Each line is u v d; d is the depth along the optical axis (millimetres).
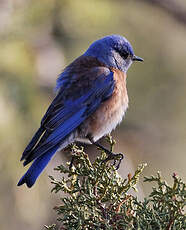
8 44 11977
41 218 11062
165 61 15664
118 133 15469
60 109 9766
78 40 13719
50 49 12719
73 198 7195
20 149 10961
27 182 8516
